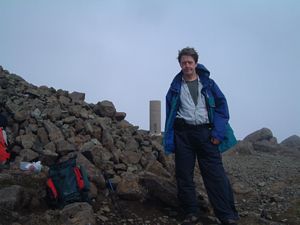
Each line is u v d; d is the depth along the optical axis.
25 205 2.90
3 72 5.60
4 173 3.33
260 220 3.15
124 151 4.22
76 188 3.01
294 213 3.33
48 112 4.54
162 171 4.02
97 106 5.19
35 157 3.71
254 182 4.31
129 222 2.99
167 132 3.08
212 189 2.97
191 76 3.05
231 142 3.01
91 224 2.72
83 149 3.88
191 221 2.93
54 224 2.62
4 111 4.48
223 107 2.99
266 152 6.56
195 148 3.04
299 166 5.10
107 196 3.32
